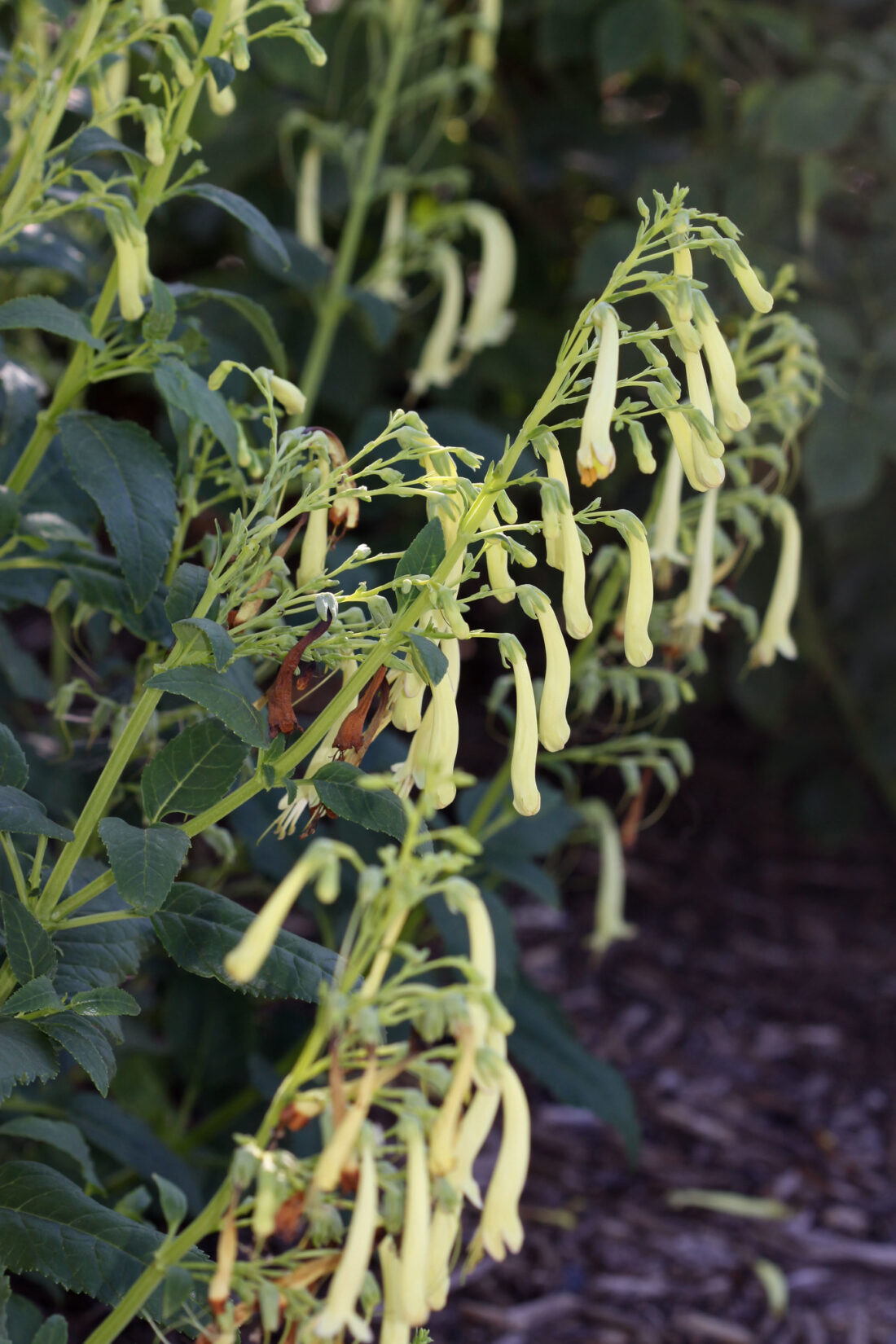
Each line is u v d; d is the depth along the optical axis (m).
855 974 4.02
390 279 3.24
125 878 1.14
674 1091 3.42
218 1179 2.35
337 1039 0.88
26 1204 1.26
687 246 1.10
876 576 4.28
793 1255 2.92
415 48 3.28
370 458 2.50
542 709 1.10
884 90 3.66
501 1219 0.91
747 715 4.78
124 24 1.73
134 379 3.63
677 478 1.83
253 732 1.14
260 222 1.57
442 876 2.14
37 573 1.83
